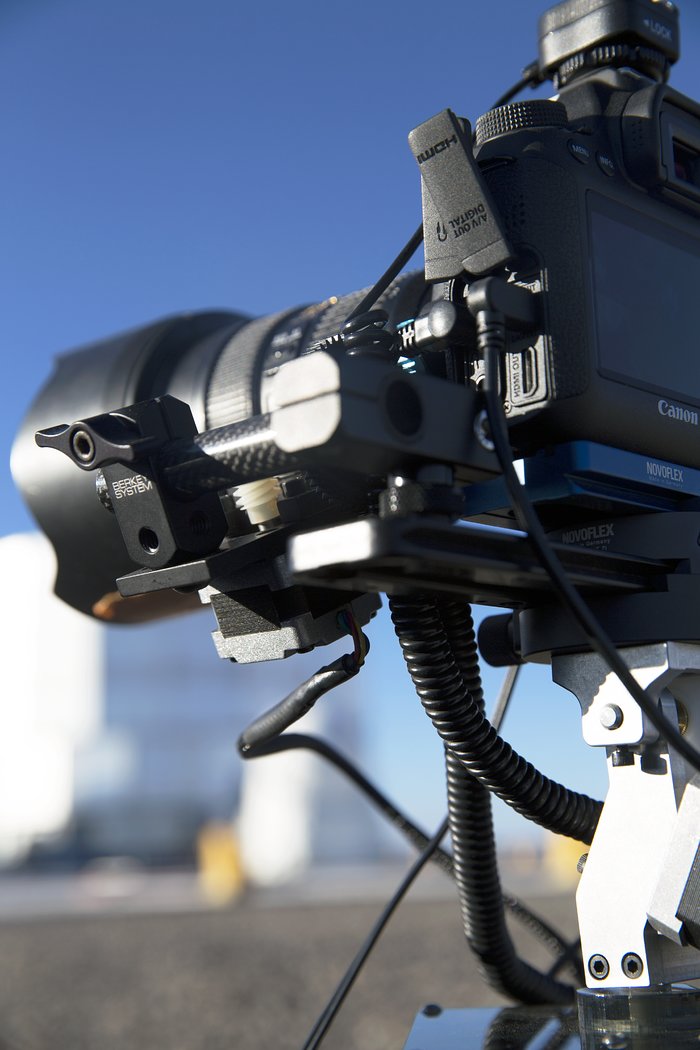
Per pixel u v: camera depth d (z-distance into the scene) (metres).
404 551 0.57
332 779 30.05
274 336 1.05
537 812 0.81
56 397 1.12
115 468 0.74
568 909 5.56
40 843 31.47
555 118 0.77
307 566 0.60
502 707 1.09
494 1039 0.84
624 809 0.75
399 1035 2.81
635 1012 0.72
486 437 0.67
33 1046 2.93
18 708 32.81
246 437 0.66
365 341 0.77
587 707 0.76
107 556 1.03
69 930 6.65
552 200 0.74
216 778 33.75
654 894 0.71
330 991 3.57
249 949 4.92
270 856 27.45
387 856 30.14
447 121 0.73
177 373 1.10
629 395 0.74
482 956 1.02
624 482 0.77
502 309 0.69
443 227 0.75
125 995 3.75
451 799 0.96
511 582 0.67
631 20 0.84
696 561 0.76
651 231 0.80
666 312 0.80
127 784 32.97
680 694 0.78
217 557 0.72
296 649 0.77
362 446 0.60
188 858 32.41
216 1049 2.78
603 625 0.75
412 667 0.77
